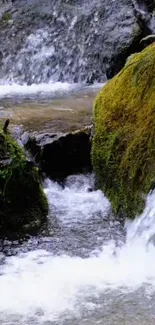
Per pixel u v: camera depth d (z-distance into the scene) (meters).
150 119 3.80
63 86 7.79
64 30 8.59
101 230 3.79
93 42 8.19
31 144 4.66
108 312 2.73
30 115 5.57
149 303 2.80
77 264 3.30
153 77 4.00
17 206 3.91
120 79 4.42
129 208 3.79
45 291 2.96
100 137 4.35
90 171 4.61
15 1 9.34
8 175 3.86
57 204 4.21
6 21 9.09
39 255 3.46
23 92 7.31
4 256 3.47
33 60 8.48
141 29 8.08
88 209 4.12
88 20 8.48
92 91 7.20
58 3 8.97
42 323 2.66
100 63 8.00
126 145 3.99
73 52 8.30
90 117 5.39
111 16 8.38
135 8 8.47
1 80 8.39
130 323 2.63
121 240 3.64
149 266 3.23
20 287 3.02
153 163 3.62
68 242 3.64
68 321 2.67
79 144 4.62
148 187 3.60
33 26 8.84
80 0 8.87
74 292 2.94
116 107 4.29
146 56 4.23
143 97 4.03
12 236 3.76
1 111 5.82
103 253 3.45
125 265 3.26
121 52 7.83
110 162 4.14
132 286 2.98
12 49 8.67
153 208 3.49
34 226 3.87
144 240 3.44
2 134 4.04
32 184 3.98
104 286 3.00
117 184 4.03
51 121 5.26
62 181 4.55
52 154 4.56
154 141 3.66
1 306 2.82
